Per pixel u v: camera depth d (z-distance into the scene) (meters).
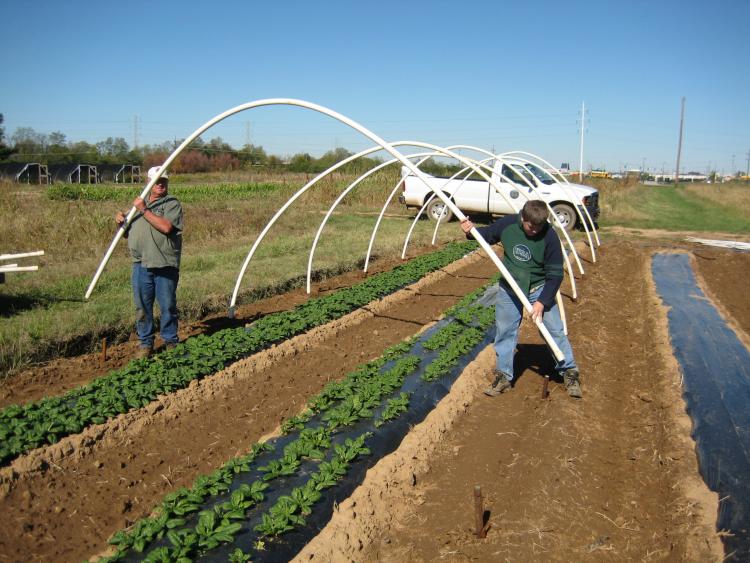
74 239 13.31
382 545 3.95
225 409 5.81
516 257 5.81
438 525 4.12
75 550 3.79
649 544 3.94
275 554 3.67
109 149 94.81
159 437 5.21
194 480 4.61
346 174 36.47
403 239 16.58
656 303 10.38
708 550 3.73
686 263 15.16
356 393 5.97
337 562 3.69
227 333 7.27
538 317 5.63
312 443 4.87
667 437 5.27
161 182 6.48
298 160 61.94
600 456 5.11
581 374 6.90
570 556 3.76
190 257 11.95
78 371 6.49
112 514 4.16
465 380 6.49
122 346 7.36
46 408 5.13
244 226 17.16
